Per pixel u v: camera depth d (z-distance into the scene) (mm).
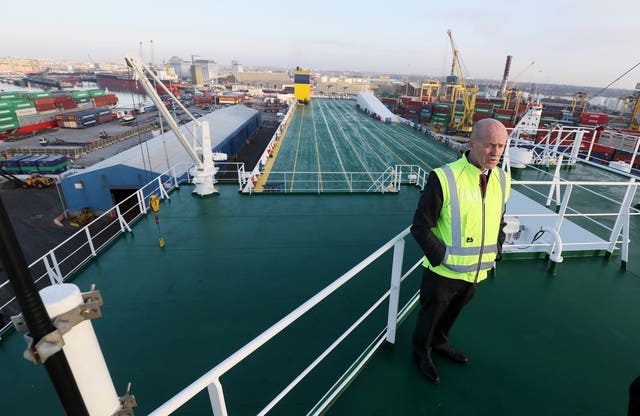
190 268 6488
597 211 6461
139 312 5277
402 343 2816
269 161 32938
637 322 3199
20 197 31891
